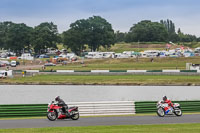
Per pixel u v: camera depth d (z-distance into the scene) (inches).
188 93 4197.8
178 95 4035.4
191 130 1440.7
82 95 4116.6
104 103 2000.5
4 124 1631.4
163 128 1494.8
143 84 5032.0
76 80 5388.8
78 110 1943.9
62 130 1430.9
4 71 5935.0
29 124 1630.2
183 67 7381.9
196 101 2174.0
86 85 5108.3
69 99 3767.2
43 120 1771.7
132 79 5339.6
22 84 5295.3
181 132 1395.2
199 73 5748.0
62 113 1754.4
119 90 4534.9
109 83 5108.3
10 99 3782.0
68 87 4901.6
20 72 6525.6
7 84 5324.8
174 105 1939.0
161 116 1910.7
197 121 1737.2
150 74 5949.8
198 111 2171.5
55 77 5816.9
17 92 4392.2
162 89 4589.1
